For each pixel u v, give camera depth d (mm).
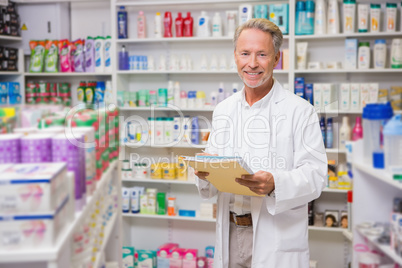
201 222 4102
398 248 1914
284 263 1912
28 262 965
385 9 3602
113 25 3760
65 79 4148
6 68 3807
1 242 913
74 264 1191
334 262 3811
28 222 916
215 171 1680
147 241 4219
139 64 3814
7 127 1233
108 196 1712
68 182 1071
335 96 3625
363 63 3475
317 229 3605
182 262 3760
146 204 3928
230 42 3867
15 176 938
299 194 1776
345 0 3480
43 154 1121
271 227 1916
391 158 1902
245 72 1894
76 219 1093
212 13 3895
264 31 1859
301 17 3521
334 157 3529
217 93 3771
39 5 3984
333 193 3791
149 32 4008
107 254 1901
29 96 3910
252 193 1796
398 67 3400
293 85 3541
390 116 2072
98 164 1447
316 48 3752
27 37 4020
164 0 3738
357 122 3551
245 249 2000
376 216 2322
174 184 4117
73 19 4117
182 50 3965
